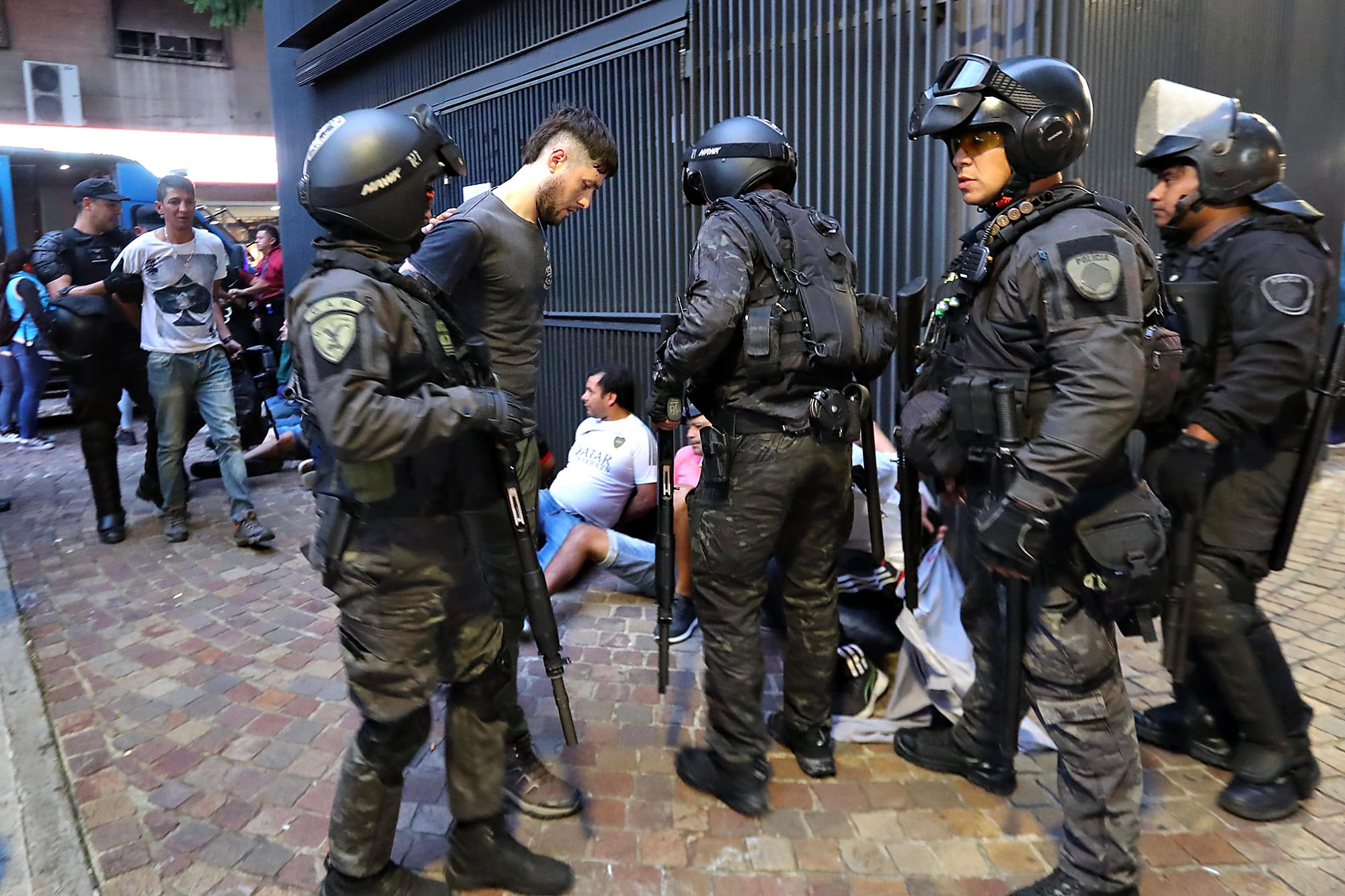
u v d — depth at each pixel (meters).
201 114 21.16
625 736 2.70
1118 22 3.33
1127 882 1.81
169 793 2.42
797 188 3.86
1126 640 3.28
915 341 2.35
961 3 3.17
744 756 2.29
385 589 1.69
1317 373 2.09
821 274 2.18
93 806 2.36
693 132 4.26
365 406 1.50
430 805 2.36
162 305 4.46
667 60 4.34
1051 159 1.76
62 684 3.08
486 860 1.97
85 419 4.58
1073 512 1.74
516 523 1.87
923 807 2.32
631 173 4.62
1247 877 2.00
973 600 2.33
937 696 2.61
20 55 18.78
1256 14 4.16
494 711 1.96
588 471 3.97
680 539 3.42
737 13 3.99
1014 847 2.15
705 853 2.14
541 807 2.27
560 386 5.27
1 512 5.35
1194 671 2.45
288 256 8.67
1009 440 1.76
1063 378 1.64
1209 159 2.12
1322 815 2.22
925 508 2.94
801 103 3.78
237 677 3.13
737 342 2.19
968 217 3.28
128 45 20.23
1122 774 1.78
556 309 5.24
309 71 7.54
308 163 1.62
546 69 5.03
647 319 4.57
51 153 9.25
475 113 5.69
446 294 2.09
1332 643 3.19
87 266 4.73
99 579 4.17
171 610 3.77
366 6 6.91
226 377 4.70
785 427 2.18
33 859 2.15
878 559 2.52
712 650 2.30
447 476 1.73
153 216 5.67
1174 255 2.34
